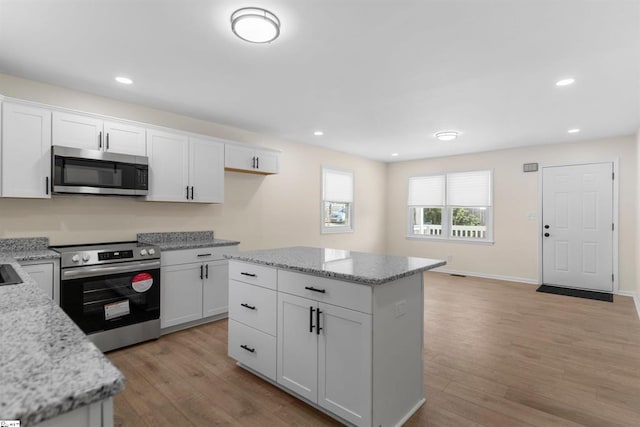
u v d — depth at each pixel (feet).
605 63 8.20
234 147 13.26
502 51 7.66
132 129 10.44
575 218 16.75
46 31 6.89
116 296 9.38
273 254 8.52
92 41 7.30
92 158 9.44
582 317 12.34
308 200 18.02
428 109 11.86
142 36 7.10
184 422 6.28
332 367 6.18
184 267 10.98
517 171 18.40
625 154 15.52
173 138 11.43
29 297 4.00
